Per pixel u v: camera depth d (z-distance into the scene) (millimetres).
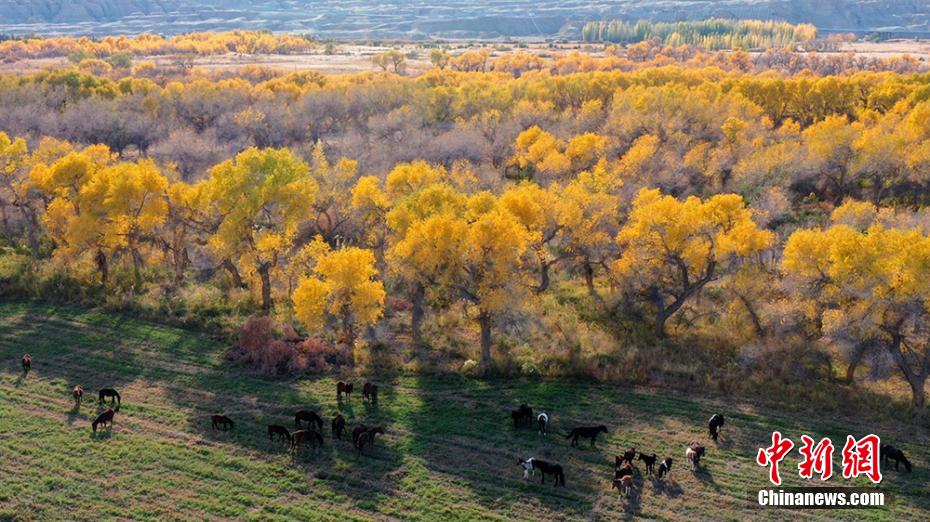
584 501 32438
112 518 31109
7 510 31375
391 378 44156
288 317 50719
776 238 53500
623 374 44000
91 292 55906
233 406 40688
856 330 41031
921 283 38406
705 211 49438
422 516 31484
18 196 63281
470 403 41094
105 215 56438
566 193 55250
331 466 35094
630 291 51344
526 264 57000
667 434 37812
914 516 31359
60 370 44625
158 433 37781
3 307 53594
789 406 40500
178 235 61625
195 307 53250
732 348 47156
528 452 36250
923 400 39844
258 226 59062
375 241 59562
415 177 60312
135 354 46844
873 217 58531
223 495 32750
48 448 36156
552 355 46062
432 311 53688
